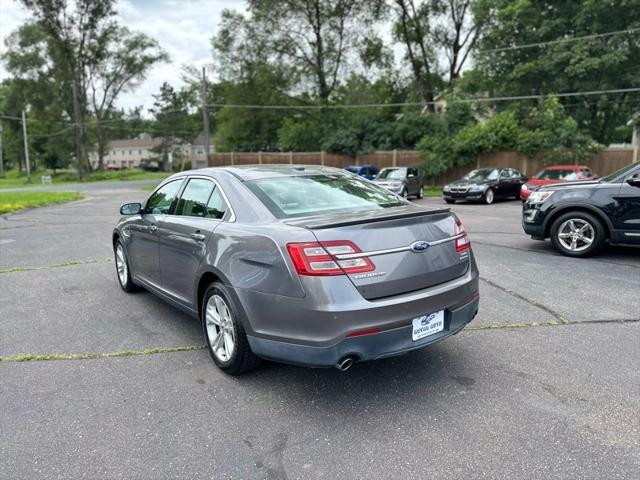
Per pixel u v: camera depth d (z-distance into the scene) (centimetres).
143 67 5241
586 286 550
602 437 256
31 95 4944
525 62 2477
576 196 703
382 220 290
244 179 365
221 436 266
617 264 661
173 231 400
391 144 2697
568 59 2266
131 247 510
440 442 255
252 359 326
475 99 2553
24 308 505
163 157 7356
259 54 3281
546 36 2403
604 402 293
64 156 5862
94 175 4944
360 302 272
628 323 428
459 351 374
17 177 5931
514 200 1925
